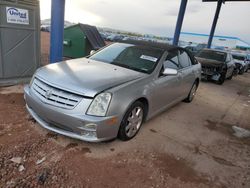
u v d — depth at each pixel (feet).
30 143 9.72
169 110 16.94
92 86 9.24
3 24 16.17
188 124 14.80
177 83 14.67
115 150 10.16
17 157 8.71
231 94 26.99
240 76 51.78
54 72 10.46
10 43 16.87
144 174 8.91
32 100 10.11
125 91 9.79
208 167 10.14
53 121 9.50
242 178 9.68
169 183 8.64
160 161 9.95
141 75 11.44
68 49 32.37
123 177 8.54
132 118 10.73
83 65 11.89
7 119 11.53
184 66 16.21
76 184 7.80
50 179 7.84
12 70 17.47
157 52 13.52
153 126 13.48
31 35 18.06
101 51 14.66
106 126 9.12
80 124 8.84
